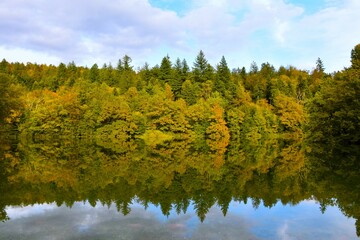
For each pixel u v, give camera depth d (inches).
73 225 567.2
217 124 2950.3
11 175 1089.4
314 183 969.5
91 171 1207.6
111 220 598.2
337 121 1829.5
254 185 959.0
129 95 3459.6
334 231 544.7
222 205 722.2
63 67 5068.9
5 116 2159.2
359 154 1616.6
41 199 770.2
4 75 2108.8
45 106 2888.8
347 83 1749.5
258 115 3179.1
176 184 975.6
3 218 610.5
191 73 4537.4
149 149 2113.7
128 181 1020.5
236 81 4660.4
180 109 3011.8
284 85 4259.4
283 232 538.3
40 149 1966.0
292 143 2640.3
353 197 786.8
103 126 2891.2
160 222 587.2
